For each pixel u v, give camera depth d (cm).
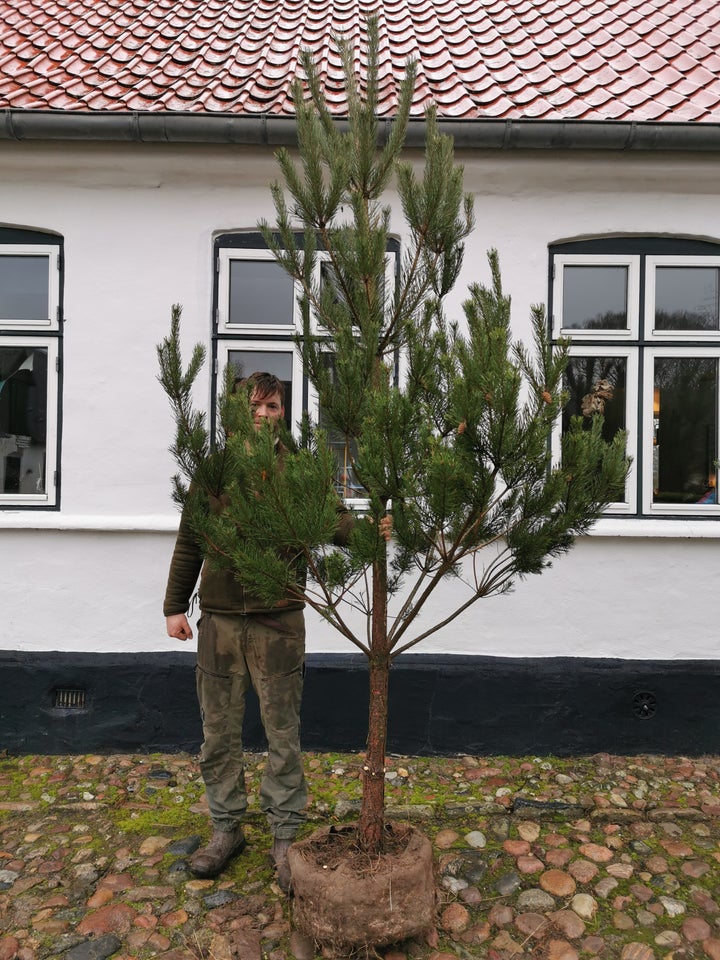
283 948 244
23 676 399
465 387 199
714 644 400
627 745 396
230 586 273
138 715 399
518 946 248
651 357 410
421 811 333
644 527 396
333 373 248
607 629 402
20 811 335
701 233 405
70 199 407
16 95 409
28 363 416
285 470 212
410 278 248
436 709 396
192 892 274
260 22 499
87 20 507
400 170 245
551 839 312
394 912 228
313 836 257
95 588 404
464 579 398
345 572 216
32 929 255
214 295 411
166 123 382
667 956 244
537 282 407
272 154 399
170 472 405
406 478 203
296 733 281
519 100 412
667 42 475
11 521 400
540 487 222
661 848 305
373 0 527
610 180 405
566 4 519
